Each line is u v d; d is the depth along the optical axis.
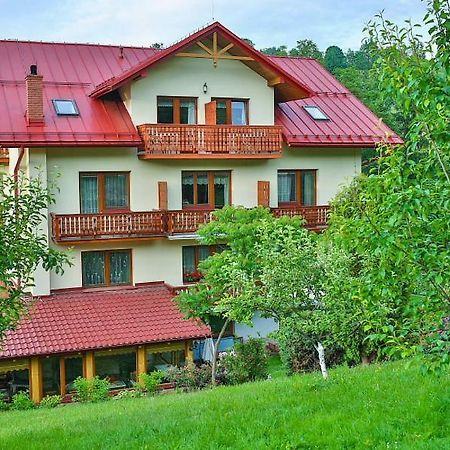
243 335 25.45
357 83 44.00
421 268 7.13
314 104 29.81
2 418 14.27
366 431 8.23
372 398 9.72
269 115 26.84
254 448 8.20
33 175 22.75
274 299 12.25
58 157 23.23
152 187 24.86
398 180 6.98
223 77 25.89
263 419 9.30
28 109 23.00
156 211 24.03
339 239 7.63
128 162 24.39
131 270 24.77
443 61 6.94
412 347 7.22
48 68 27.16
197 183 25.84
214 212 21.33
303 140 26.73
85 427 10.42
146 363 21.30
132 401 14.73
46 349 19.78
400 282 7.61
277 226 14.12
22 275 10.00
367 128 28.78
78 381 19.25
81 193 23.91
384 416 8.66
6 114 23.45
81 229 22.92
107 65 28.39
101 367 21.84
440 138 6.96
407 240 6.96
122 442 9.01
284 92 27.94
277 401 10.50
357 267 11.75
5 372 20.91
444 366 8.45
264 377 19.30
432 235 6.96
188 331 21.64
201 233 20.42
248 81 26.34
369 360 15.52
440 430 7.98
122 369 22.06
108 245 24.23
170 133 24.03
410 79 7.05
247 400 10.88
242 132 25.23
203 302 20.11
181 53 24.41
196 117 25.75
